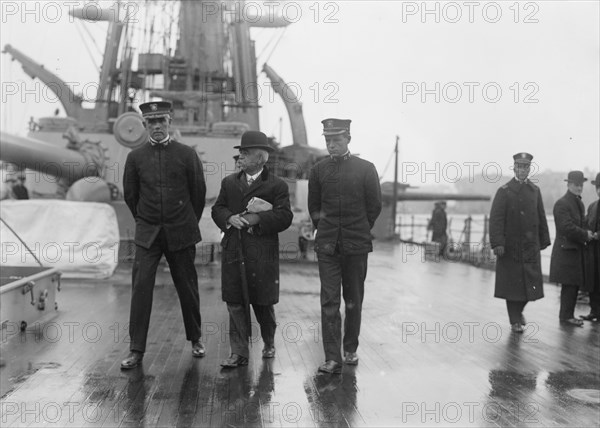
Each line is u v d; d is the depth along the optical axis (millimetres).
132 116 12828
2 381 5426
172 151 6270
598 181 9195
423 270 14930
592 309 8953
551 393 5355
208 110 16938
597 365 6285
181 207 6230
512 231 8008
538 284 7949
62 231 11391
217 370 5879
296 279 12312
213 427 4469
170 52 17250
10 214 11375
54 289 8305
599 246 8820
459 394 5301
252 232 6113
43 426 4422
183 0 17266
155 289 10406
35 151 11836
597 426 4582
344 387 5438
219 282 11461
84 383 5406
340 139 6117
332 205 6074
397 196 27266
